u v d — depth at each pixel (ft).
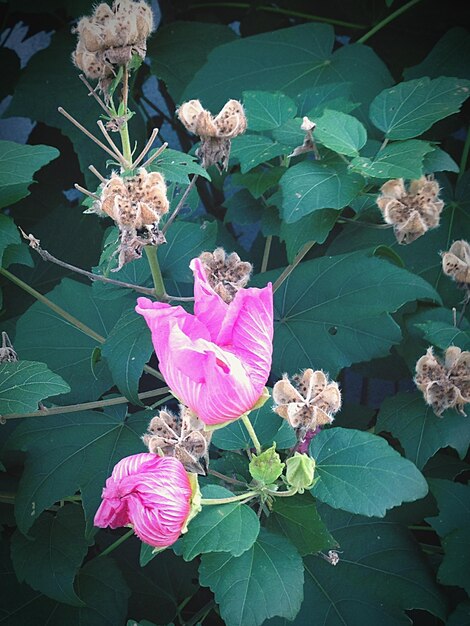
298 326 1.18
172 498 0.76
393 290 1.15
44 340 1.27
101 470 1.15
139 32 0.94
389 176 0.99
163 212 0.90
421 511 1.19
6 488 1.31
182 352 0.72
